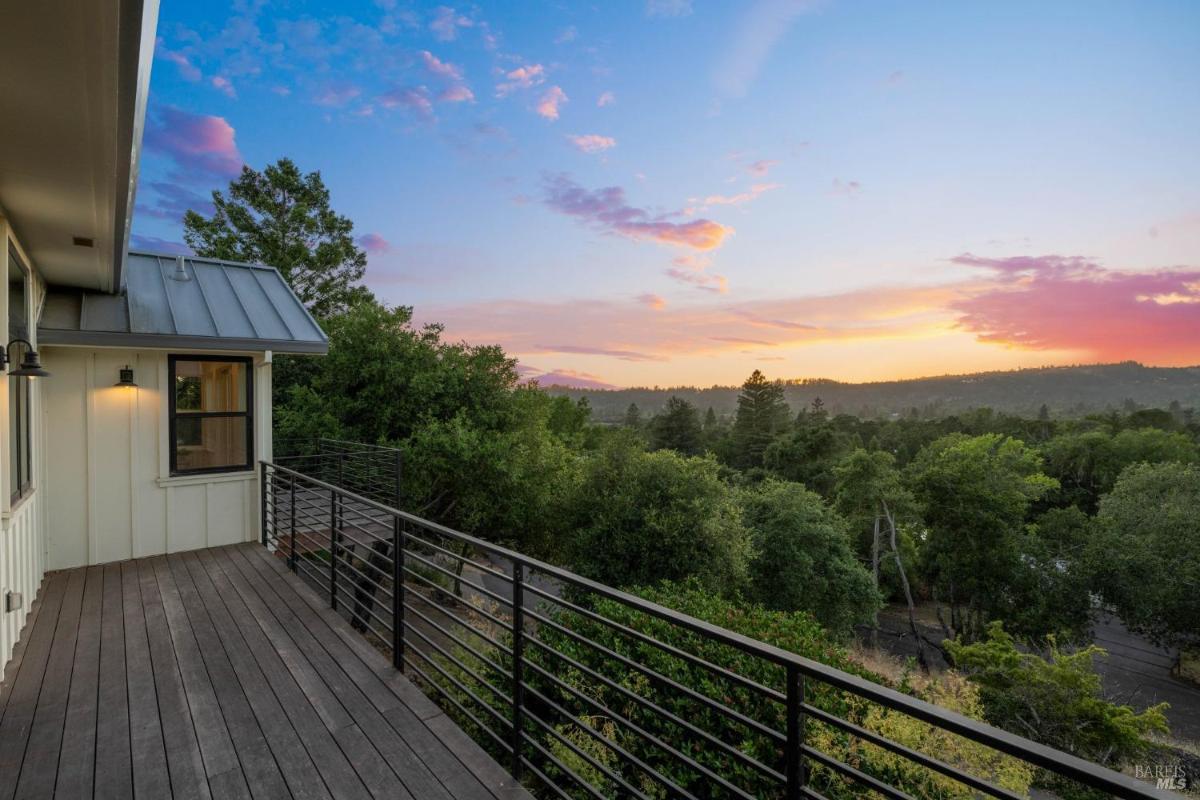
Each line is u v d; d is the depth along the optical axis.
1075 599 21.27
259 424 6.55
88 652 3.69
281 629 4.07
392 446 11.60
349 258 21.19
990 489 22.83
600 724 4.95
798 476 38.66
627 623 6.33
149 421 5.90
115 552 5.73
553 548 14.46
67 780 2.40
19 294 4.17
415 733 2.76
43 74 1.88
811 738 4.60
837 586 18.69
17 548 3.93
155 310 5.89
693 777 4.62
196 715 2.92
